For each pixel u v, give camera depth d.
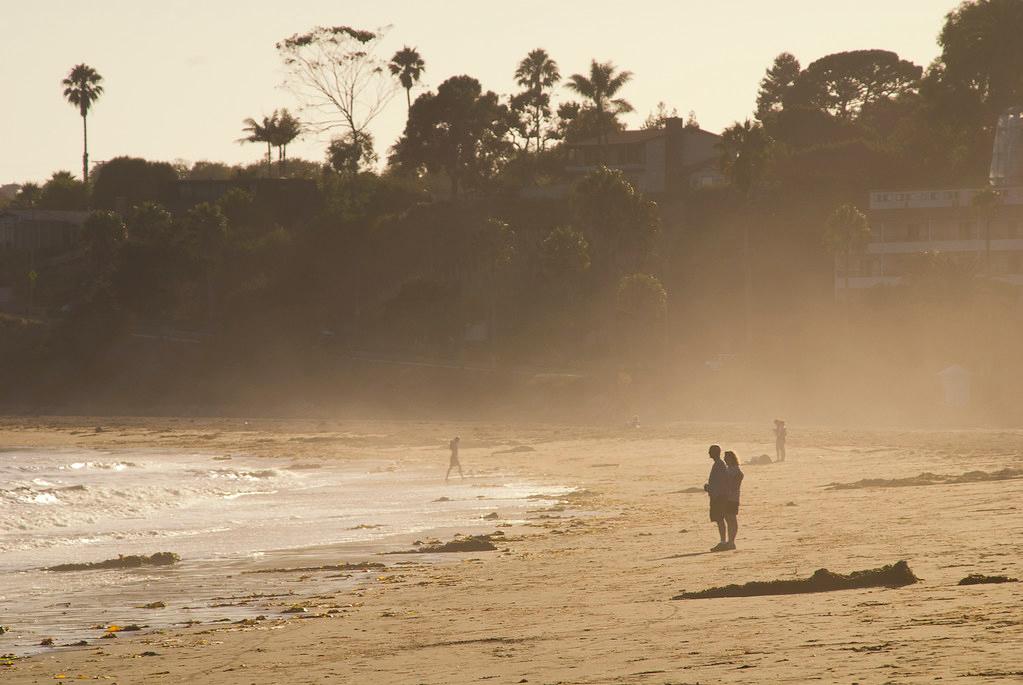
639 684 24.81
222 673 32.16
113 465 177.38
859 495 88.56
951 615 30.17
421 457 191.50
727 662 26.62
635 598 42.47
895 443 172.00
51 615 50.22
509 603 44.19
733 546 58.81
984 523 58.94
